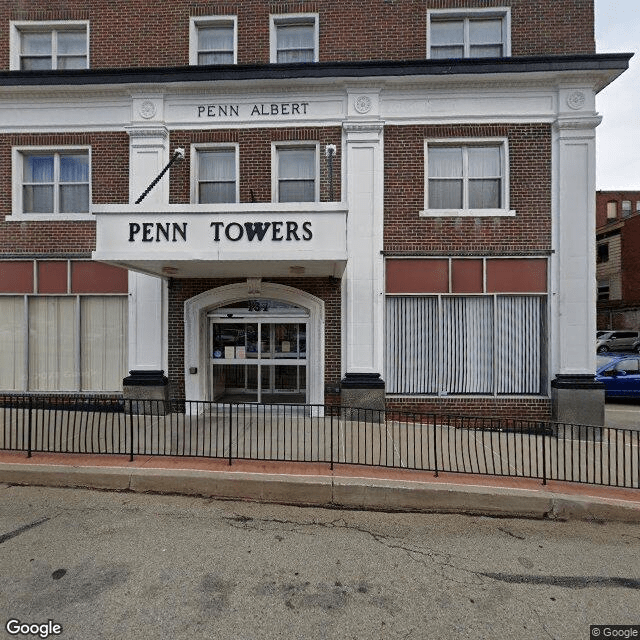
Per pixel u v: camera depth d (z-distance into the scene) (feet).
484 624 10.03
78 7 30.53
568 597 11.15
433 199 29.53
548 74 27.27
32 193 30.94
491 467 20.11
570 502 16.25
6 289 30.09
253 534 14.23
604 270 92.58
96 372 30.27
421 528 15.05
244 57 30.04
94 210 21.83
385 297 29.17
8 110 29.96
